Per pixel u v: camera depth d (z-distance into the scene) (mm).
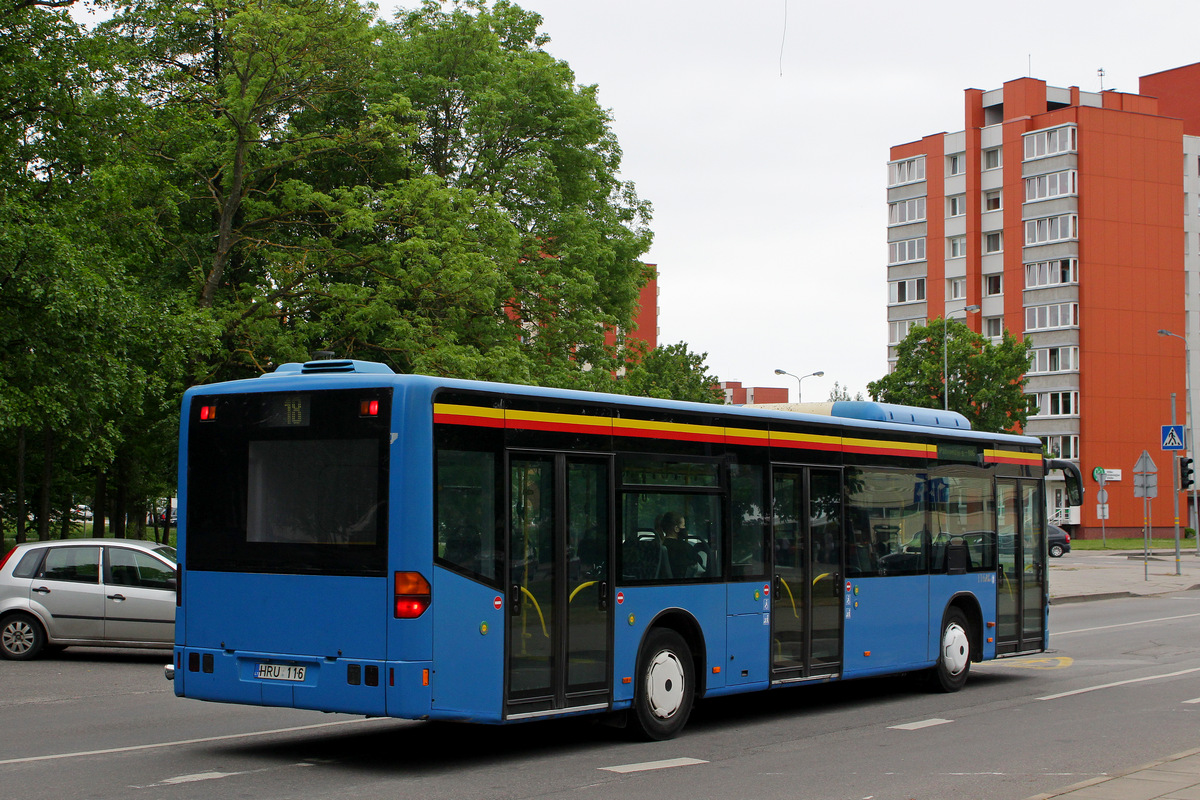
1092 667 17172
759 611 11711
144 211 25203
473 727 11453
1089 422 77438
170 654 18141
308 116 30453
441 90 33125
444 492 9016
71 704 12922
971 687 15078
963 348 60656
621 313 35875
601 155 36625
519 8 36594
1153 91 90000
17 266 19266
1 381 19266
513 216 33188
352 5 26766
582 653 9906
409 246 27188
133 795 8070
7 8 21969
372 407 9102
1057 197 78750
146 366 23922
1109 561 52375
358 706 8891
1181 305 79812
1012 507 15789
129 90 25141
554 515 9773
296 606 9273
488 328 29266
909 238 87500
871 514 13344
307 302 28188
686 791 8477
